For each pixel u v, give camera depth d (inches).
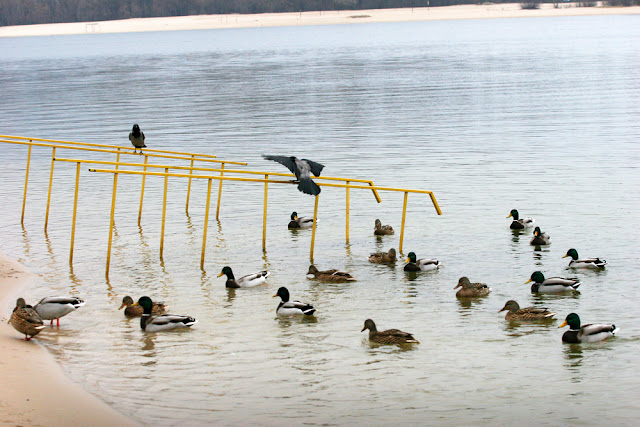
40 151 2465.6
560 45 6875.0
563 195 1653.5
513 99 3481.8
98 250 1373.0
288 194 1790.1
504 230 1414.9
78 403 748.0
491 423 717.9
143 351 900.6
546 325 964.6
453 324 974.4
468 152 2223.2
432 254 1291.8
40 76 5629.9
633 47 6190.9
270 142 2513.5
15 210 1681.8
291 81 4702.3
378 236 1417.3
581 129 2573.8
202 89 4394.7
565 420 723.4
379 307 1045.2
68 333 963.3
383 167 2032.5
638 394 773.3
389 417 731.4
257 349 903.1
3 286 1150.3
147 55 7810.0
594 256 1236.5
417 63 5689.0
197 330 968.9
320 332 956.0
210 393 786.2
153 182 1964.8
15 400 737.0
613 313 995.9
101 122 3097.9
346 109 3339.1
